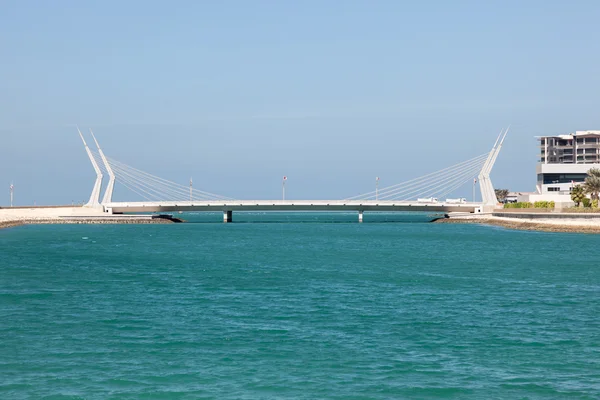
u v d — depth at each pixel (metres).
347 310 63.22
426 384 40.84
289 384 40.69
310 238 189.88
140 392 39.34
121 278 86.94
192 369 43.53
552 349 48.69
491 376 42.44
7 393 39.12
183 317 59.62
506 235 199.38
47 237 181.75
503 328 55.53
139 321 57.84
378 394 39.19
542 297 71.75
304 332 53.59
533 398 38.78
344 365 44.47
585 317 60.41
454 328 55.38
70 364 44.59
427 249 144.12
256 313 61.59
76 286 78.94
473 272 95.56
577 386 40.69
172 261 111.31
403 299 69.75
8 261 110.19
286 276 89.38
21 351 47.69
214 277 88.06
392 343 50.16
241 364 44.62
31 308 63.94
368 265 105.62
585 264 108.62
